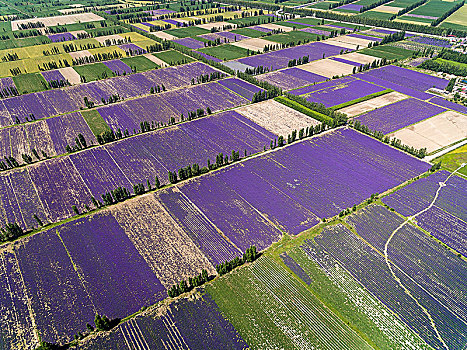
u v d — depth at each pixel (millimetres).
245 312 62344
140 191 91750
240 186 94375
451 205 87188
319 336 58500
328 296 65125
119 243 77312
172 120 124562
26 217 85375
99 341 58312
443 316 61656
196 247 76000
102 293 66375
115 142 115312
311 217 84000
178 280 68688
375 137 116625
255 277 68812
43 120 130625
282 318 61344
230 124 125688
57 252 75438
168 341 58000
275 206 87438
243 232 79750
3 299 65938
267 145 112875
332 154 107938
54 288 67625
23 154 105000
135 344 57688
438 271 70062
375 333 58938
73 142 116625
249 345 57281
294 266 71062
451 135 117812
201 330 59531
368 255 73562
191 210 86312
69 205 88938
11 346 58375
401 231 79625
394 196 90312
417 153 106375
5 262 73250
